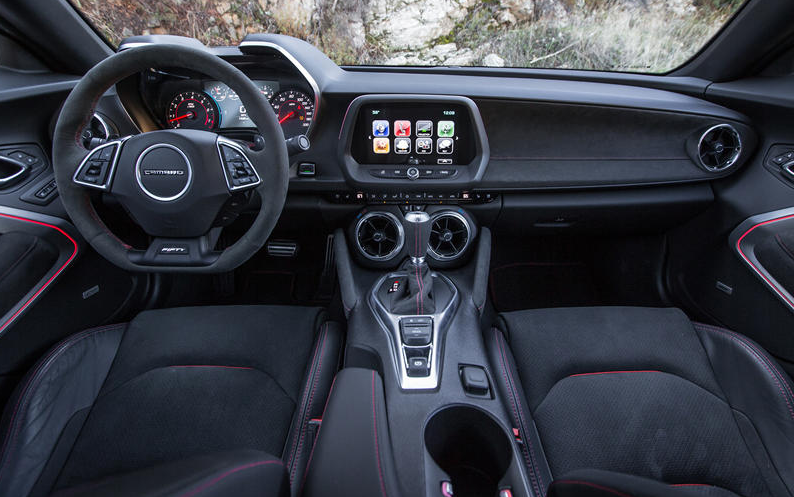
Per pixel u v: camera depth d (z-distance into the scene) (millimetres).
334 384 1006
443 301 1580
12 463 1036
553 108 1682
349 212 1903
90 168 1062
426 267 1613
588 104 1660
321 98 1665
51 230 1479
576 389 1235
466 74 2033
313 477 765
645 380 1247
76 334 1370
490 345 1447
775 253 1575
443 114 1702
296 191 1854
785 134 1573
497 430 1126
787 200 1562
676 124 1681
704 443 1077
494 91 1680
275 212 1145
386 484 764
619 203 1843
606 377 1264
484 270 1829
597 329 1438
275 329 1457
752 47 1625
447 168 1769
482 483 1199
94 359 1325
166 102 1795
